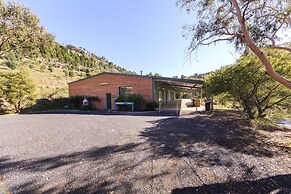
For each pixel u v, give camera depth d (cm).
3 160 336
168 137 509
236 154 366
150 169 294
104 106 1675
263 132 589
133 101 1391
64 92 2133
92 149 400
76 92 1812
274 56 729
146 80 1495
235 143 449
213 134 547
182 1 599
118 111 1373
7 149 403
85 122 798
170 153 373
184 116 997
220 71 957
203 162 323
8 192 224
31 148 409
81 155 361
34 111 1495
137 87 1530
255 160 332
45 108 1616
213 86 918
